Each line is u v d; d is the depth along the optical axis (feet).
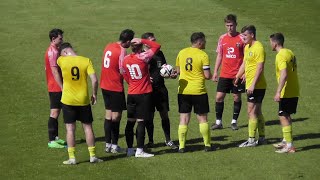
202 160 134.10
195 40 138.21
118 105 138.51
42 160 136.05
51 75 144.56
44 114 168.55
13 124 160.86
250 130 141.79
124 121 162.61
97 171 128.88
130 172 128.06
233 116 157.28
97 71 206.08
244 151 139.23
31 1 296.30
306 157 134.92
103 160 135.44
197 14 269.64
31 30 253.44
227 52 157.07
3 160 136.15
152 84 140.87
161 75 140.77
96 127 158.92
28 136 151.94
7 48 232.32
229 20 157.48
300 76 197.47
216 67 159.43
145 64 132.98
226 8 277.23
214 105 176.14
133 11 276.00
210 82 195.72
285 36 239.09
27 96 183.32
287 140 137.28
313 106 171.83
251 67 141.90
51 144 144.56
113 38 240.94
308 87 187.62
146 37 139.95
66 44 133.49
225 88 156.97
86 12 276.41
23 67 211.00
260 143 144.56
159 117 165.37
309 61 211.82
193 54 136.98
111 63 137.39
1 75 202.39
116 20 263.49
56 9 282.15
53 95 144.36
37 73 204.85
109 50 138.31
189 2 287.48
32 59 219.82
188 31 247.50
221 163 132.26
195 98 137.08
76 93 130.93
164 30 248.73
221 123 157.99
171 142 143.43
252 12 270.05
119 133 154.61
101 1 293.84
